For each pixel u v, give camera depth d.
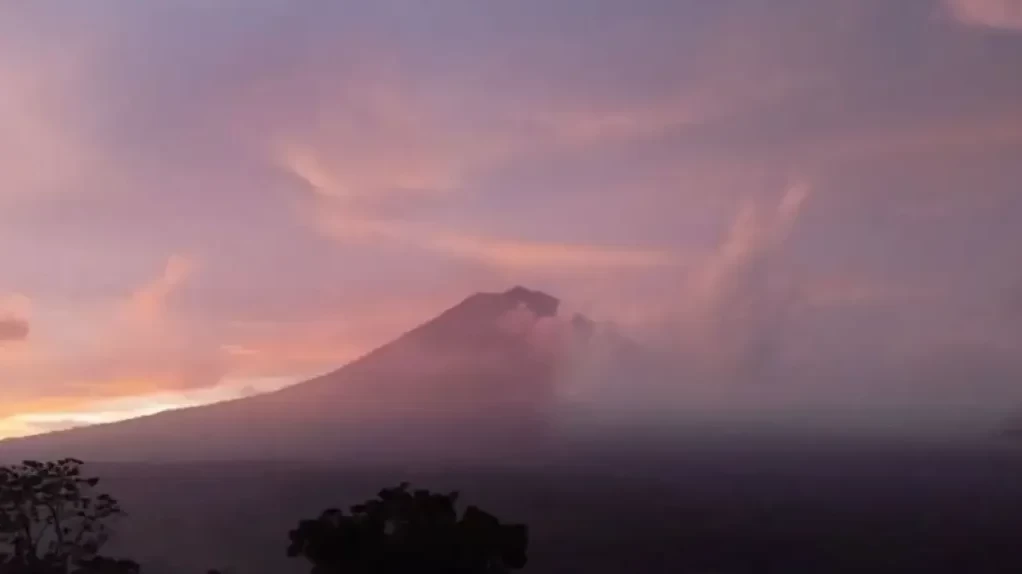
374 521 8.13
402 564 7.89
